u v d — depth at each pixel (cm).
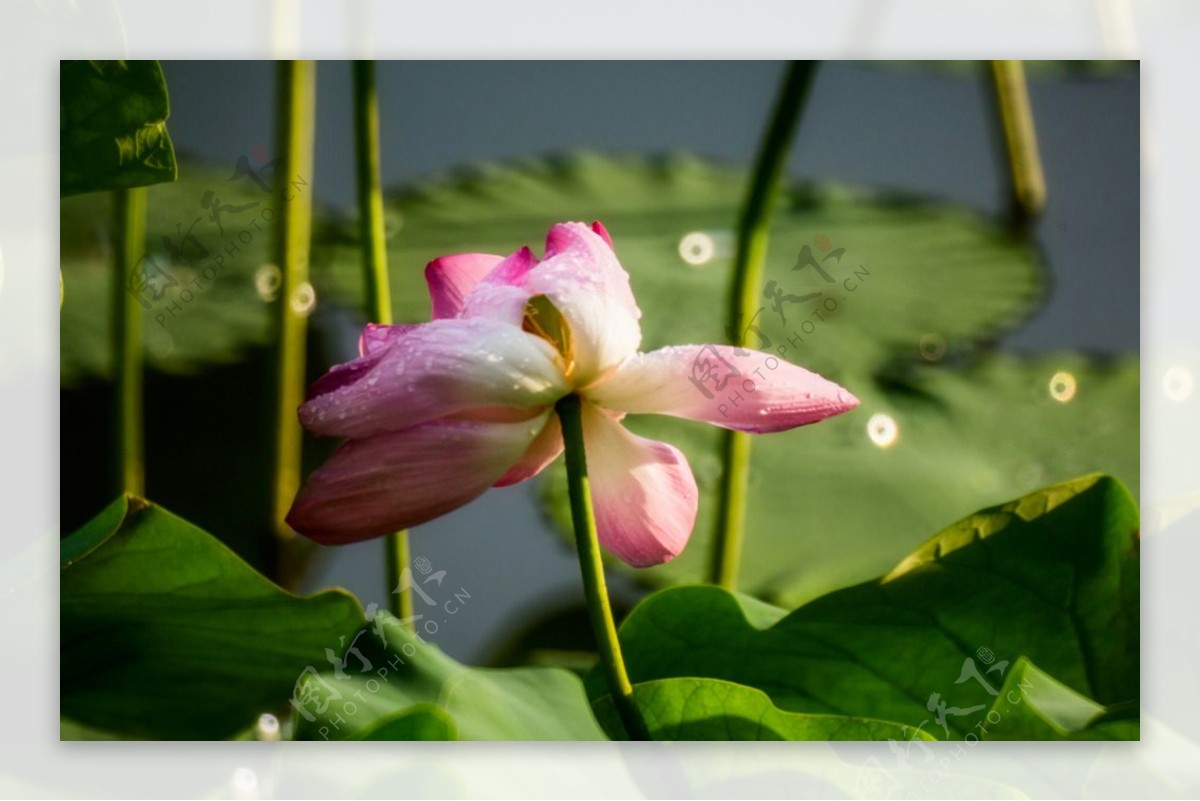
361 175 206
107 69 196
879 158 224
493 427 182
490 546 214
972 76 224
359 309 221
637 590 219
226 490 218
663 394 183
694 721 188
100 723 194
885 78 224
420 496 181
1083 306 221
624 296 183
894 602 191
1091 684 192
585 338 181
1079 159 219
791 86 210
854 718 188
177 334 219
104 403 215
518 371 181
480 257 188
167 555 187
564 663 213
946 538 192
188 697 194
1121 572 191
